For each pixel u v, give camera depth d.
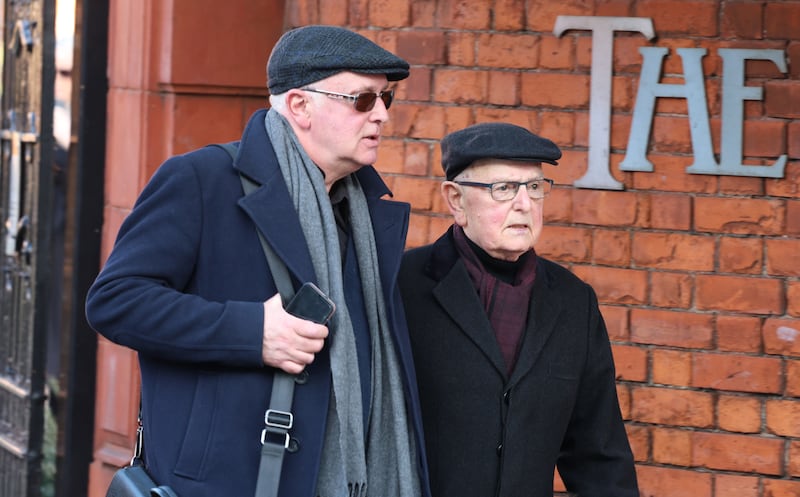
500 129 7.29
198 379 6.39
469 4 10.34
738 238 9.62
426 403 7.45
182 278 6.42
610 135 9.93
